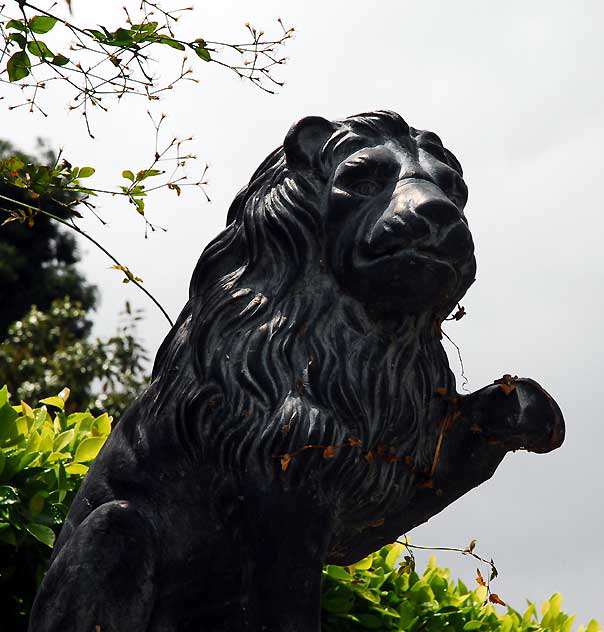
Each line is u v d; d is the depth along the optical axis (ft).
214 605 9.16
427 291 8.86
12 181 11.07
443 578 13.26
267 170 9.73
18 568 11.41
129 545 9.00
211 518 9.10
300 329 9.11
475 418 9.45
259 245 9.39
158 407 9.32
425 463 9.48
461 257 8.86
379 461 9.12
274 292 9.27
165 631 9.20
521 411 9.35
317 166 9.43
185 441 9.14
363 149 9.38
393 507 9.41
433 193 8.86
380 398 9.12
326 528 8.89
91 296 48.37
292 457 8.76
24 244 47.39
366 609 12.46
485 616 13.34
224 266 9.64
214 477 9.06
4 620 11.32
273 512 8.81
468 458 9.52
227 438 8.95
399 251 8.80
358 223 9.09
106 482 9.42
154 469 9.25
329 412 8.93
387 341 9.24
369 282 8.98
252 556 8.87
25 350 36.27
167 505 9.19
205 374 9.13
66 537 9.38
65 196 28.53
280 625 8.72
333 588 12.22
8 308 46.73
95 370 35.09
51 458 11.84
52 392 34.86
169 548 9.16
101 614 8.87
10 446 11.91
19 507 11.28
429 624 12.78
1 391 12.01
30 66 10.59
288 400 8.91
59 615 8.89
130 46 10.61
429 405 9.52
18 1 10.34
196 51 10.73
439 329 9.56
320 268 9.29
